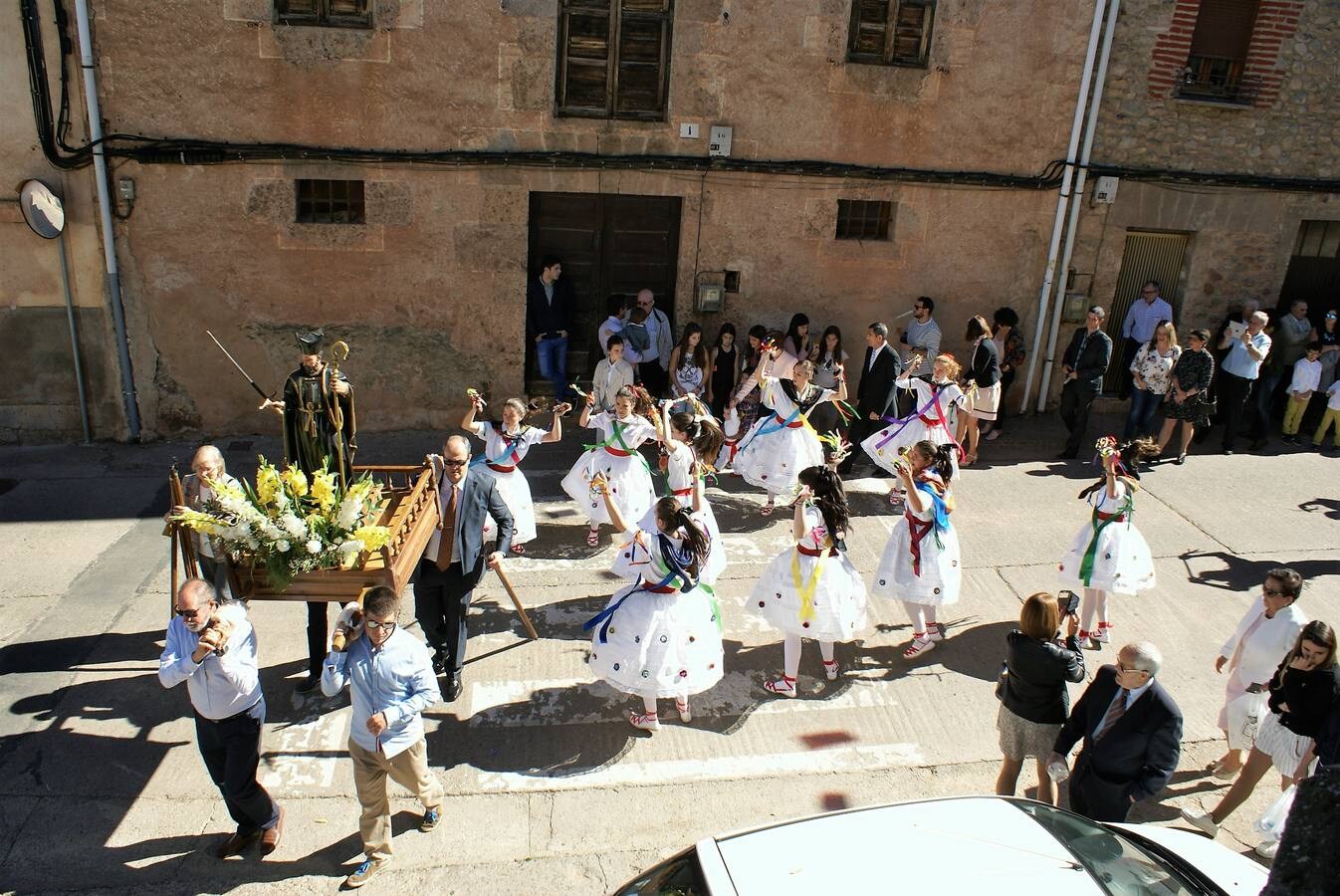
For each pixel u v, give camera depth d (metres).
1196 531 9.28
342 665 4.85
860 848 3.68
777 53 10.43
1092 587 7.04
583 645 7.13
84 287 9.95
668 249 11.17
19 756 5.80
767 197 10.92
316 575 5.56
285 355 10.52
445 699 6.47
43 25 9.19
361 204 10.34
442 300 10.65
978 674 7.02
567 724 6.31
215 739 4.91
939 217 11.34
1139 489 10.20
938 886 3.43
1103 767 4.75
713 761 6.05
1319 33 11.45
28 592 7.49
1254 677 5.73
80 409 10.30
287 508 5.58
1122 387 12.59
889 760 6.13
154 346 10.23
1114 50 11.13
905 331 11.61
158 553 8.17
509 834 5.41
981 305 11.77
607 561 8.34
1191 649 7.38
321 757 5.93
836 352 10.73
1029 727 5.11
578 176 10.49
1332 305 12.78
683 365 10.69
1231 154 11.78
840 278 11.37
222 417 10.58
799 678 6.89
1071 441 10.95
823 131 10.79
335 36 9.66
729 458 9.87
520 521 7.93
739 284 11.19
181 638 4.78
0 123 9.38
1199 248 12.07
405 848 5.28
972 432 10.59
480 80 10.02
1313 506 9.94
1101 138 11.46
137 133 9.59
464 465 6.24
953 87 10.88
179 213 9.88
